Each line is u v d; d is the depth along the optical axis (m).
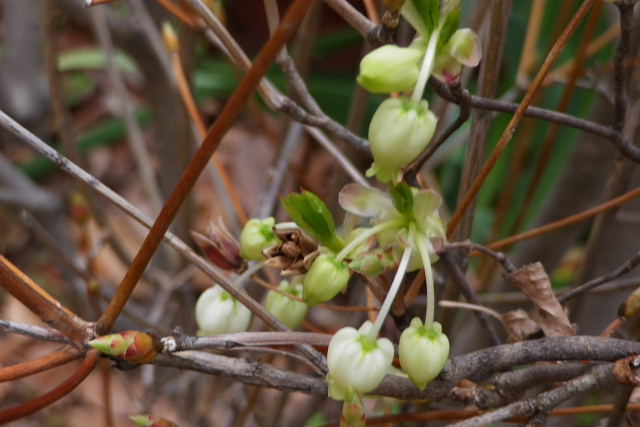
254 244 0.24
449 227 0.24
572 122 0.25
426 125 0.22
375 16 0.27
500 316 0.25
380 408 0.28
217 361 0.24
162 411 0.44
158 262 0.46
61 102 0.35
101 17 0.38
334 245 0.23
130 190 0.67
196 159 0.21
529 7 0.48
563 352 0.23
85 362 0.22
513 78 0.49
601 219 0.29
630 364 0.23
